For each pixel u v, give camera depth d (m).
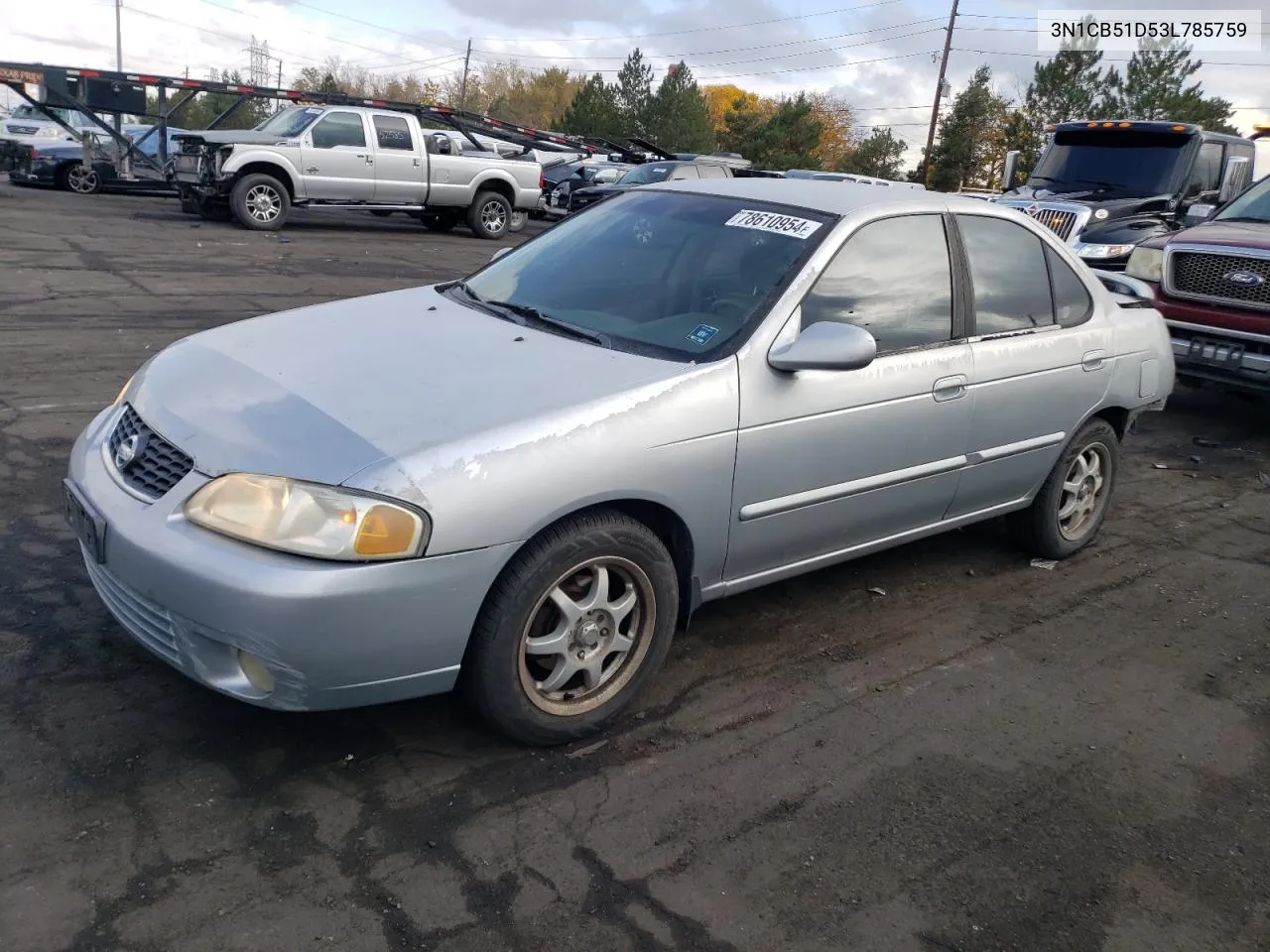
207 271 11.59
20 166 20.00
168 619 2.77
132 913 2.40
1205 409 8.95
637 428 3.07
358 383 3.06
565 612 3.06
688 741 3.30
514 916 2.50
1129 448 7.46
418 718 3.26
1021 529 4.99
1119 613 4.56
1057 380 4.53
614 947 2.43
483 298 4.02
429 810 2.84
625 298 3.76
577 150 23.61
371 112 16.84
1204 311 7.69
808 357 3.33
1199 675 4.04
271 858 2.61
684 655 3.84
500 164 18.34
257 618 2.59
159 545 2.72
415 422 2.84
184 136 16.34
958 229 4.21
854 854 2.83
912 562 4.94
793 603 4.37
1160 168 12.27
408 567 2.66
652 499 3.13
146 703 3.19
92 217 15.71
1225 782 3.33
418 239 17.44
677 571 3.44
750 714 3.48
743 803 3.00
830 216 3.82
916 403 3.89
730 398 3.30
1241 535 5.71
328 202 16.70
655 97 57.75
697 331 3.48
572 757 3.15
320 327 3.63
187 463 2.85
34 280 9.96
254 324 3.76
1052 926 2.64
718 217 4.01
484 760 3.09
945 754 3.36
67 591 3.83
